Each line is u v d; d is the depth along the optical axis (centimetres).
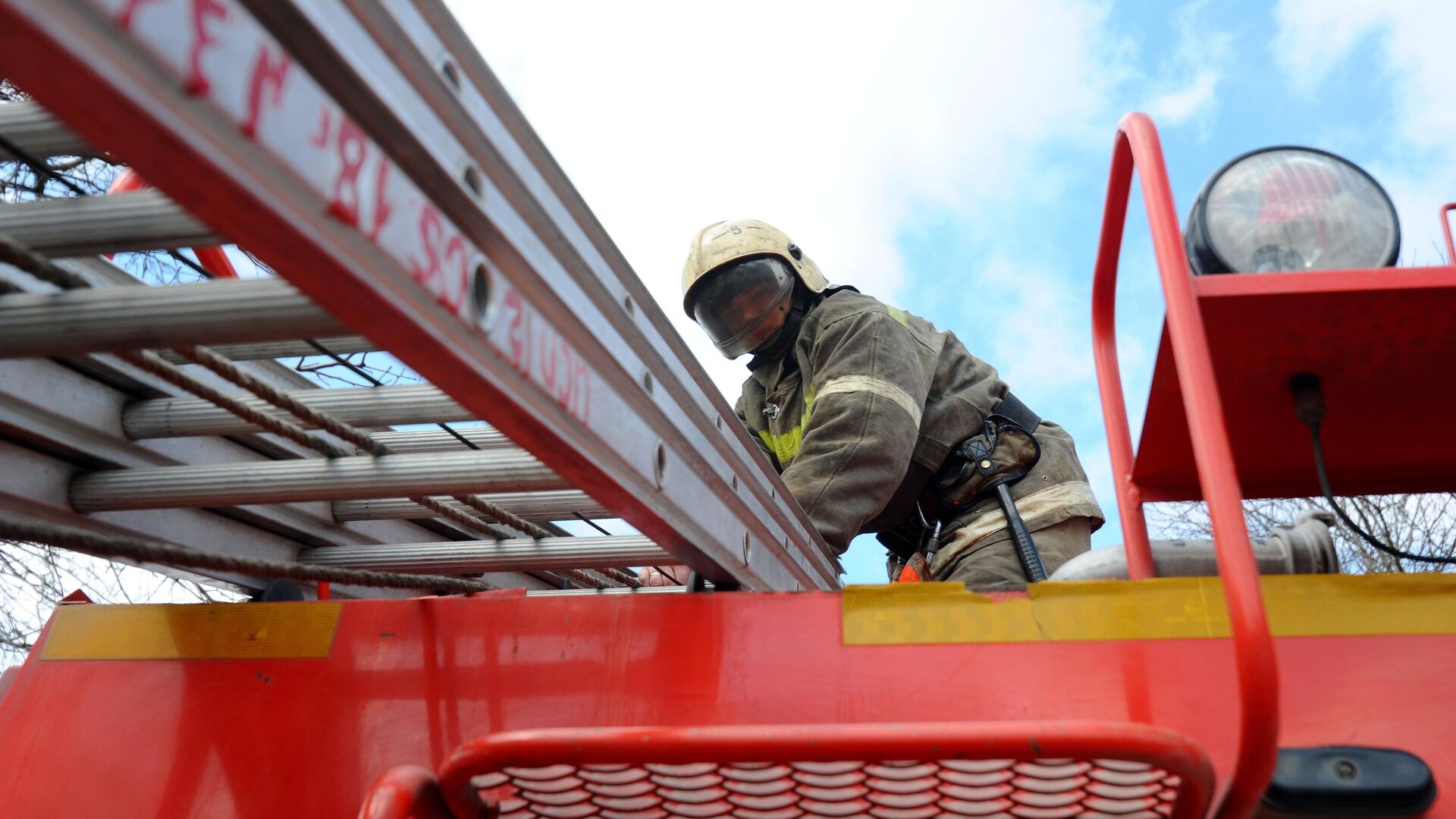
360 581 145
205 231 89
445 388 81
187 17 53
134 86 51
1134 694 113
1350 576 117
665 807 96
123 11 49
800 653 120
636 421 108
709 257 294
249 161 57
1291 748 104
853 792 91
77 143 104
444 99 82
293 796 122
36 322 82
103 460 138
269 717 127
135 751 129
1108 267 161
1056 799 92
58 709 133
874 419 238
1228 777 108
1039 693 115
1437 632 114
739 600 124
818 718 116
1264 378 140
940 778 88
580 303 99
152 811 125
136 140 54
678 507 118
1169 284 105
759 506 156
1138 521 158
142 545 107
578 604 126
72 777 129
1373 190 133
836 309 275
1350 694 111
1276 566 130
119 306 81
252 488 132
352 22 71
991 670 116
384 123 73
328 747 124
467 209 81
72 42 48
